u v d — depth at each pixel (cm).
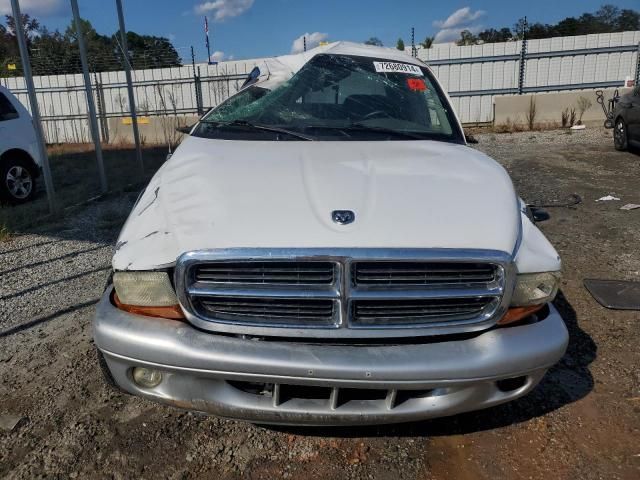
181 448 239
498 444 242
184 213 221
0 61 1725
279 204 218
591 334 337
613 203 646
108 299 222
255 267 199
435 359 198
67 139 1731
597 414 261
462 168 263
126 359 207
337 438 246
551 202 657
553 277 218
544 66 1614
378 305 203
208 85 1650
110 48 1681
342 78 351
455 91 1669
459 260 200
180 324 206
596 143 1180
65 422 256
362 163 261
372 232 202
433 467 228
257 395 208
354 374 194
